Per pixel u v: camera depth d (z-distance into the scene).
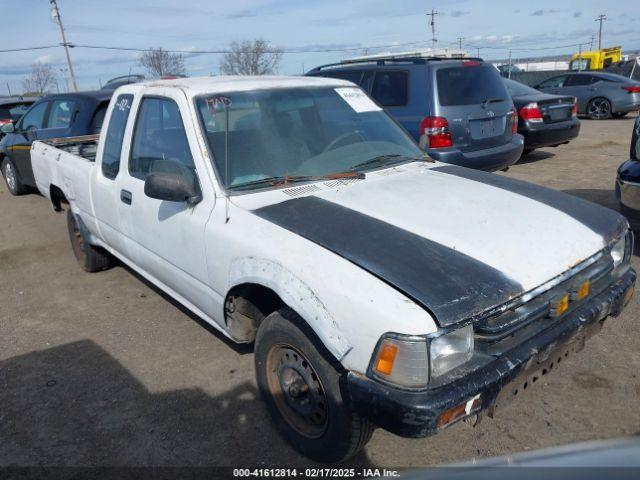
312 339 2.54
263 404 3.33
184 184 3.14
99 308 4.80
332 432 2.56
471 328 2.23
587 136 13.16
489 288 2.30
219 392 3.48
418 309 2.17
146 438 3.09
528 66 43.38
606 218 3.02
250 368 3.73
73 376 3.75
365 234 2.63
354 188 3.22
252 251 2.77
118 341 4.19
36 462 2.94
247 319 3.21
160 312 4.66
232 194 3.13
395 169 3.62
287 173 3.33
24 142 8.50
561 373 3.44
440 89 6.77
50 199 5.88
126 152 3.98
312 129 3.66
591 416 3.05
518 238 2.63
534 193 3.23
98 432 3.16
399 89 7.05
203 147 3.25
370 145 3.82
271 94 3.65
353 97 4.09
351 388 2.28
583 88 17.06
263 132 3.44
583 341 2.80
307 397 2.73
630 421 2.99
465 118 6.81
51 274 5.68
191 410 3.32
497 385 2.25
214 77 3.93
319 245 2.60
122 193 4.00
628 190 4.83
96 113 7.63
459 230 2.67
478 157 6.92
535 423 3.02
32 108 9.09
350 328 2.28
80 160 4.97
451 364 2.20
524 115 9.39
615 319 4.05
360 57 7.93
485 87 7.13
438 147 6.72
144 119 3.83
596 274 2.71
